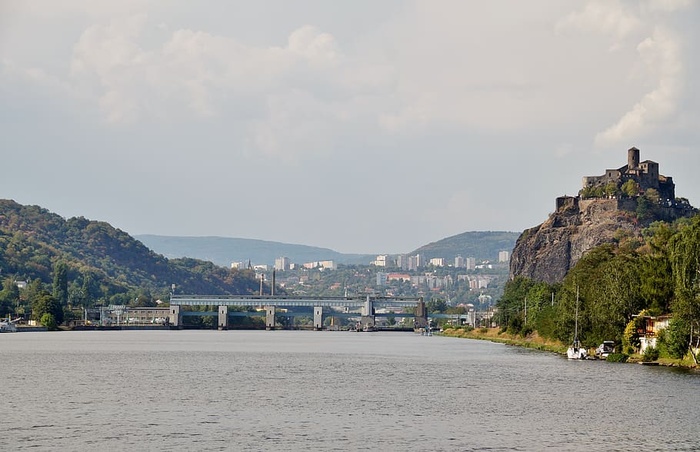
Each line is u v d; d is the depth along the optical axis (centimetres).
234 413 17475
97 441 14438
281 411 17800
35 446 14050
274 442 14500
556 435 15262
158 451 13725
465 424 16300
